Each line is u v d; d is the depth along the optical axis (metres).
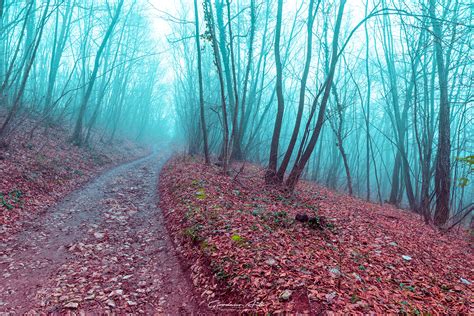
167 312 4.15
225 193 8.90
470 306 4.03
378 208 11.51
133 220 7.88
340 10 9.89
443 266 5.54
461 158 7.57
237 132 18.17
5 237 5.94
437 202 9.77
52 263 5.28
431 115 13.55
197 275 4.86
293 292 3.85
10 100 18.30
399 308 3.72
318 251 5.29
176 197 8.76
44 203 8.23
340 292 3.94
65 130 19.09
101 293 4.45
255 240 5.38
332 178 21.72
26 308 3.97
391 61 15.97
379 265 5.08
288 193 10.20
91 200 9.39
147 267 5.39
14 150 10.71
